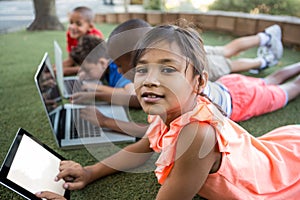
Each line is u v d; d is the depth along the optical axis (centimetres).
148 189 102
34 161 94
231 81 144
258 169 89
